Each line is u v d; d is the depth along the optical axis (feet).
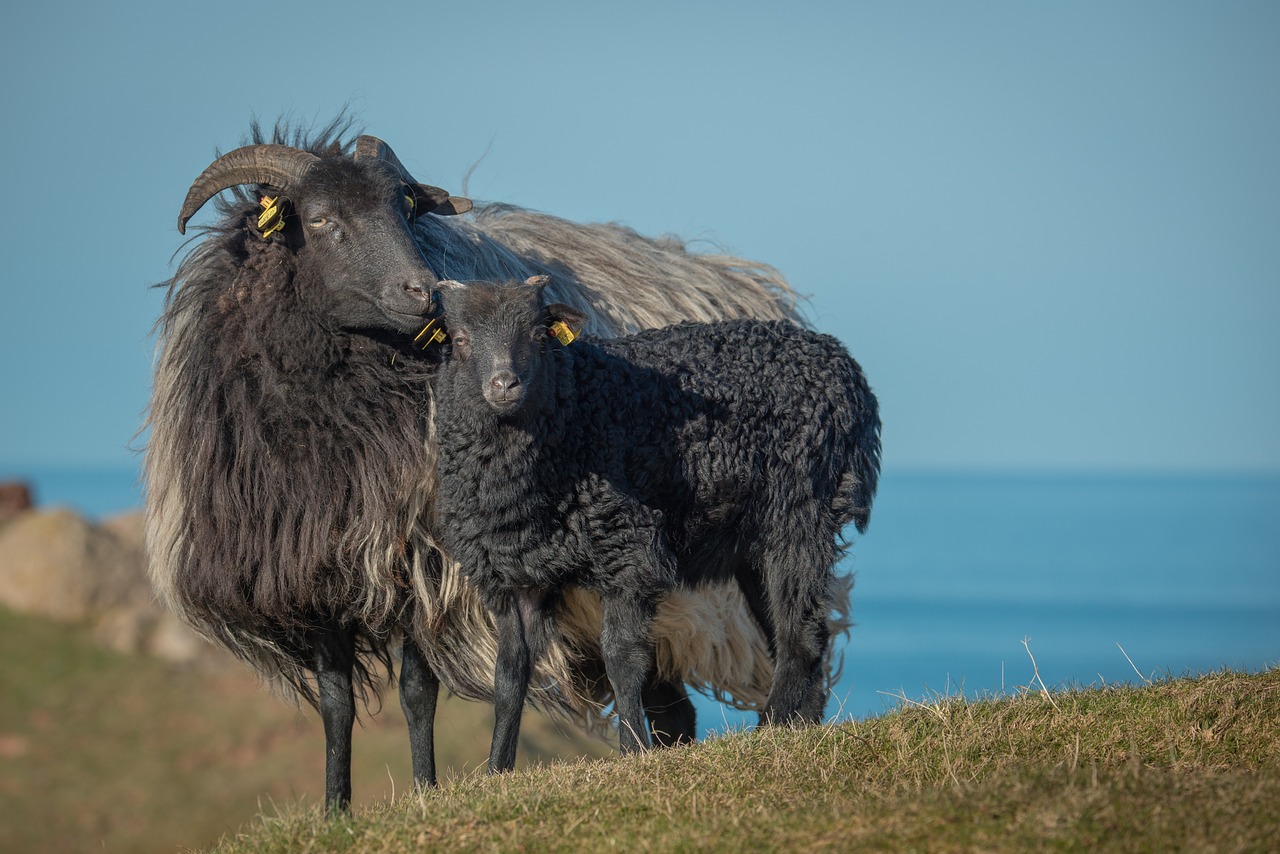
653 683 49.21
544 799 29.81
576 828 28.04
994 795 26.68
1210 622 418.92
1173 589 546.26
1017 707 33.65
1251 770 29.17
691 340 40.91
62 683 143.64
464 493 36.78
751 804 28.68
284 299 40.32
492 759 37.19
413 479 40.57
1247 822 24.93
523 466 35.91
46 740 128.88
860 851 25.08
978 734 31.68
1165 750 30.78
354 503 40.29
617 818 28.45
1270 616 436.76
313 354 40.16
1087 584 573.33
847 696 44.96
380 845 28.55
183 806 115.65
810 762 31.04
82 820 112.16
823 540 41.27
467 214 54.95
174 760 125.59
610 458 37.14
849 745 31.91
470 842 27.73
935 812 26.23
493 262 48.75
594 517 36.73
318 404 40.29
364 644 43.98
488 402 34.73
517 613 38.04
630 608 37.50
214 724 135.44
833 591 42.86
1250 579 609.42
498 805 29.63
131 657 153.79
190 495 41.16
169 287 43.11
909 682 289.12
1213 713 32.37
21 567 166.61
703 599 46.62
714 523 39.65
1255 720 31.81
